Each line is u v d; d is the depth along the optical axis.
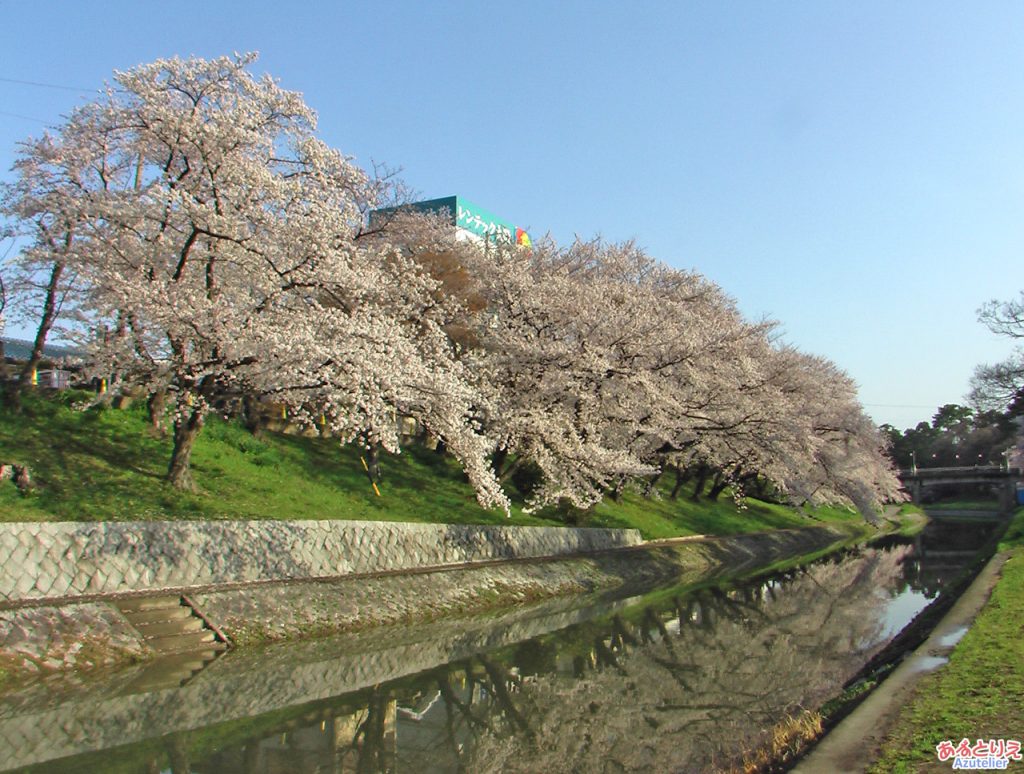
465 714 10.98
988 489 83.25
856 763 5.95
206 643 12.12
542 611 18.61
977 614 12.44
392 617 15.27
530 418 21.61
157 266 15.07
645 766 8.98
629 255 31.84
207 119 13.85
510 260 24.53
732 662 14.14
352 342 14.73
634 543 28.30
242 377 15.35
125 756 8.69
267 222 14.28
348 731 10.02
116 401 18.98
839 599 21.67
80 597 11.61
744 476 37.75
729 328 28.91
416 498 21.94
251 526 14.88
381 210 24.61
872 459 41.09
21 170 15.04
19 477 13.16
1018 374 38.12
